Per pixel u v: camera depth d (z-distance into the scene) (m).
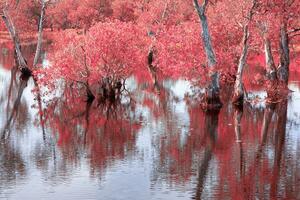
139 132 27.08
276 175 19.88
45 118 30.84
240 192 18.05
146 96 38.56
